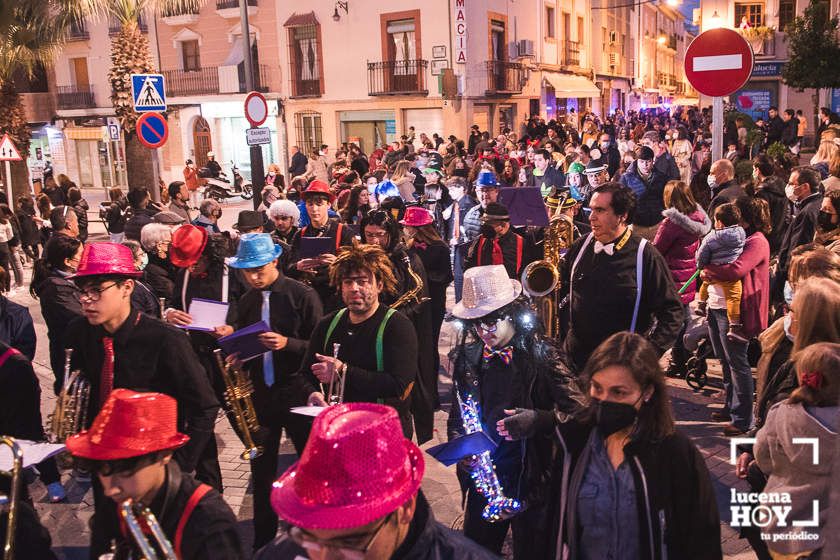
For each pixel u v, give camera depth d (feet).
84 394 12.78
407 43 90.79
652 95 196.65
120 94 64.90
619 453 8.75
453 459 10.80
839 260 14.14
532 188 20.72
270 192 38.37
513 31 101.14
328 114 97.60
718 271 18.60
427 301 18.72
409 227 22.02
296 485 5.78
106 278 11.94
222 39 103.76
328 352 13.44
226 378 14.84
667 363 25.30
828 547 5.15
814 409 9.29
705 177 39.04
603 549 8.72
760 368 13.07
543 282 16.61
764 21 104.78
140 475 7.75
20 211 48.85
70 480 18.88
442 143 79.41
